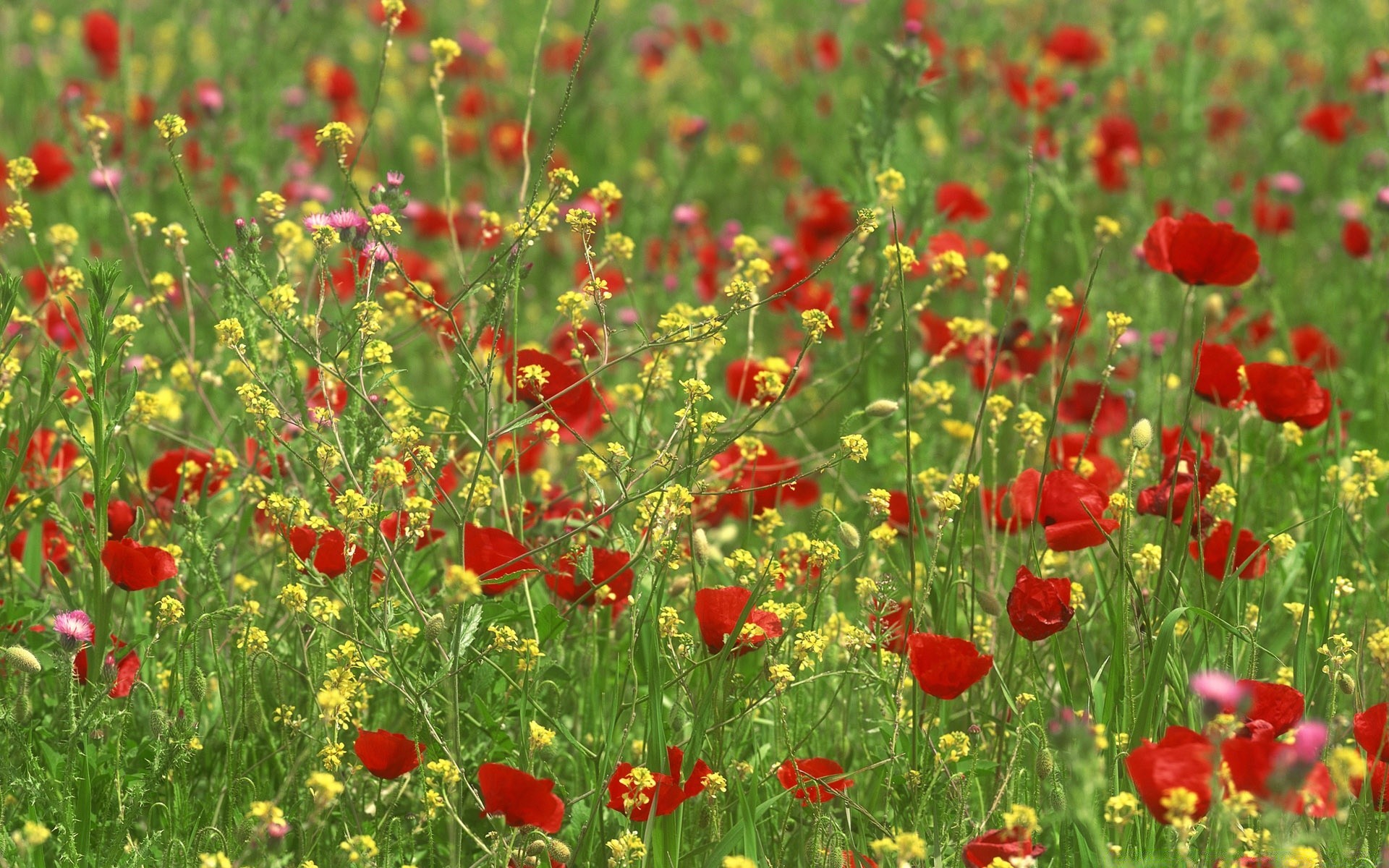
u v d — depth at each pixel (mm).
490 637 2818
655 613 2584
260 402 2840
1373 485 3539
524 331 5797
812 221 5555
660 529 2824
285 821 2480
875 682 2879
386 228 2871
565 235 6355
